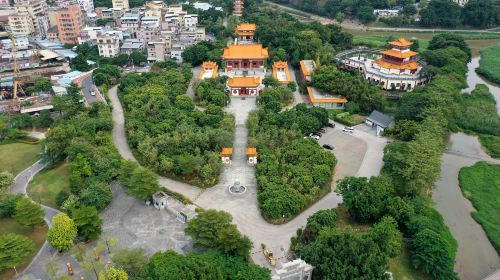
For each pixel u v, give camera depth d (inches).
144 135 5477.4
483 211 4569.4
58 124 5674.2
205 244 3528.5
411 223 3895.2
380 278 3117.6
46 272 3494.1
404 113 6063.0
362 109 6801.2
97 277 3341.5
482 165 5457.7
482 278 3686.0
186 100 6594.5
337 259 3191.4
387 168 4776.1
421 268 3607.3
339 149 5585.6
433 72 7485.2
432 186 4662.9
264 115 6141.7
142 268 3184.1
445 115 5959.6
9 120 6156.5
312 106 6845.5
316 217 3875.5
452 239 4082.2
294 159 5054.1
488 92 7819.9
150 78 7677.2
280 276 3164.4
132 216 4215.1
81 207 3873.0
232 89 7337.6
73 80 7854.3
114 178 4845.0
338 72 7411.4
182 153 5083.7
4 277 3452.3
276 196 4261.8
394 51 7790.4
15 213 4101.9
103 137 5393.7
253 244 3821.4
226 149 5251.0
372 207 3964.1
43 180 4847.4
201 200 4466.0
